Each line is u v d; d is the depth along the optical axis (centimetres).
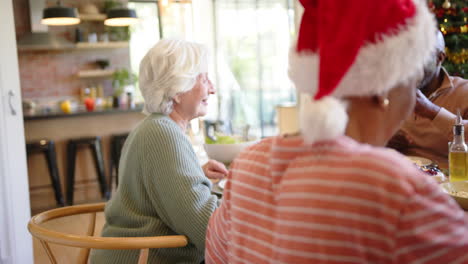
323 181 63
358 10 62
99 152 522
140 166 131
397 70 64
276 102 825
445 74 186
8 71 281
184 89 140
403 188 57
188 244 134
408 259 58
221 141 201
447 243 58
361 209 59
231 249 80
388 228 57
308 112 60
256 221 73
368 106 68
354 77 64
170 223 131
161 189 127
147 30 763
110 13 580
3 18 277
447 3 229
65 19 572
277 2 801
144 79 140
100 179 529
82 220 409
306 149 67
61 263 314
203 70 144
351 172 61
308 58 70
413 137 200
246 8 816
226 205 84
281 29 805
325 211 61
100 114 518
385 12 62
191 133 376
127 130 544
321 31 65
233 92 834
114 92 679
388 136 73
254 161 77
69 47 626
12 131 284
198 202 124
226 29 826
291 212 65
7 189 284
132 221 134
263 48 817
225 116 830
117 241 118
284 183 68
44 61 641
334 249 61
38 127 504
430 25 66
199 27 821
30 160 502
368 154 61
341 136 66
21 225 290
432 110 153
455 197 115
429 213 57
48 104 643
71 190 514
